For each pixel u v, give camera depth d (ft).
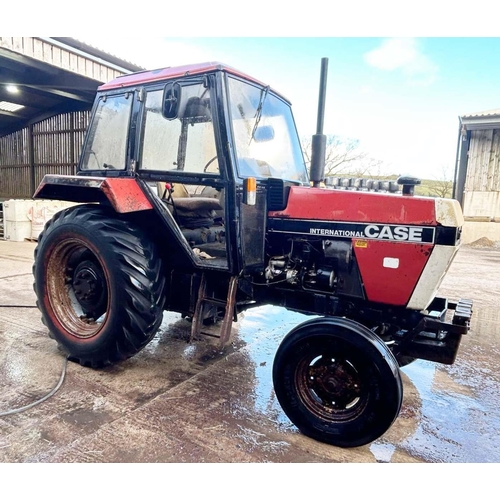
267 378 7.65
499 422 6.38
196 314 7.57
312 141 7.42
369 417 5.40
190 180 7.08
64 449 5.25
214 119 6.70
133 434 5.65
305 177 9.43
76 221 7.78
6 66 24.09
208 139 7.00
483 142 31.96
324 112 7.29
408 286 6.20
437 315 6.61
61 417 6.02
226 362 8.33
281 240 7.44
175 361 8.31
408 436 5.95
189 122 7.14
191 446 5.46
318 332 5.69
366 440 5.46
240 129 7.11
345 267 6.67
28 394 6.70
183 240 7.49
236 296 7.73
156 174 7.47
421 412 6.65
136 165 7.69
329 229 6.75
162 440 5.55
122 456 5.17
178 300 8.07
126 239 7.33
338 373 5.70
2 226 27.89
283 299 7.48
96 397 6.69
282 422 6.20
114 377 7.49
